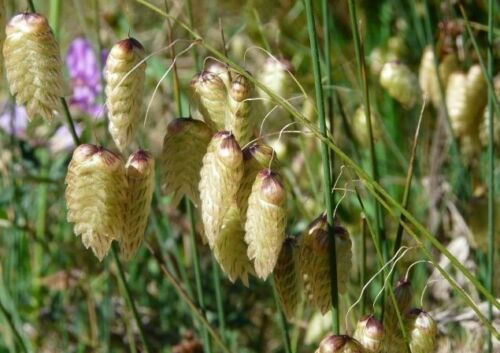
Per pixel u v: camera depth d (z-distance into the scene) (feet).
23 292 1.28
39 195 1.28
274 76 0.92
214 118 0.70
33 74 0.68
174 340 1.19
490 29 0.91
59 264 1.26
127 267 1.26
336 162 1.07
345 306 0.97
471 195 1.09
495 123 1.03
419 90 0.99
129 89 0.67
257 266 0.65
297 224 1.18
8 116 1.31
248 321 1.19
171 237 1.13
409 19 1.38
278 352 1.23
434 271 1.08
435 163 1.12
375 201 0.78
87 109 1.36
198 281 0.90
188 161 0.69
